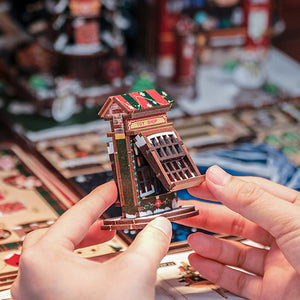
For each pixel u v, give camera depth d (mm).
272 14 2256
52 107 1808
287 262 898
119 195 867
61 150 1618
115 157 857
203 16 2154
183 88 1985
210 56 2219
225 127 1772
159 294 964
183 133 1726
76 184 1423
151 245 770
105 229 858
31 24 2240
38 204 1324
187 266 1069
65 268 750
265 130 1755
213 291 971
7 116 1837
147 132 849
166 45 2176
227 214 1015
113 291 725
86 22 1918
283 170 1494
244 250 976
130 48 2316
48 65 2029
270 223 817
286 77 2145
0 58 2131
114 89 1946
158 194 899
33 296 756
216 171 859
